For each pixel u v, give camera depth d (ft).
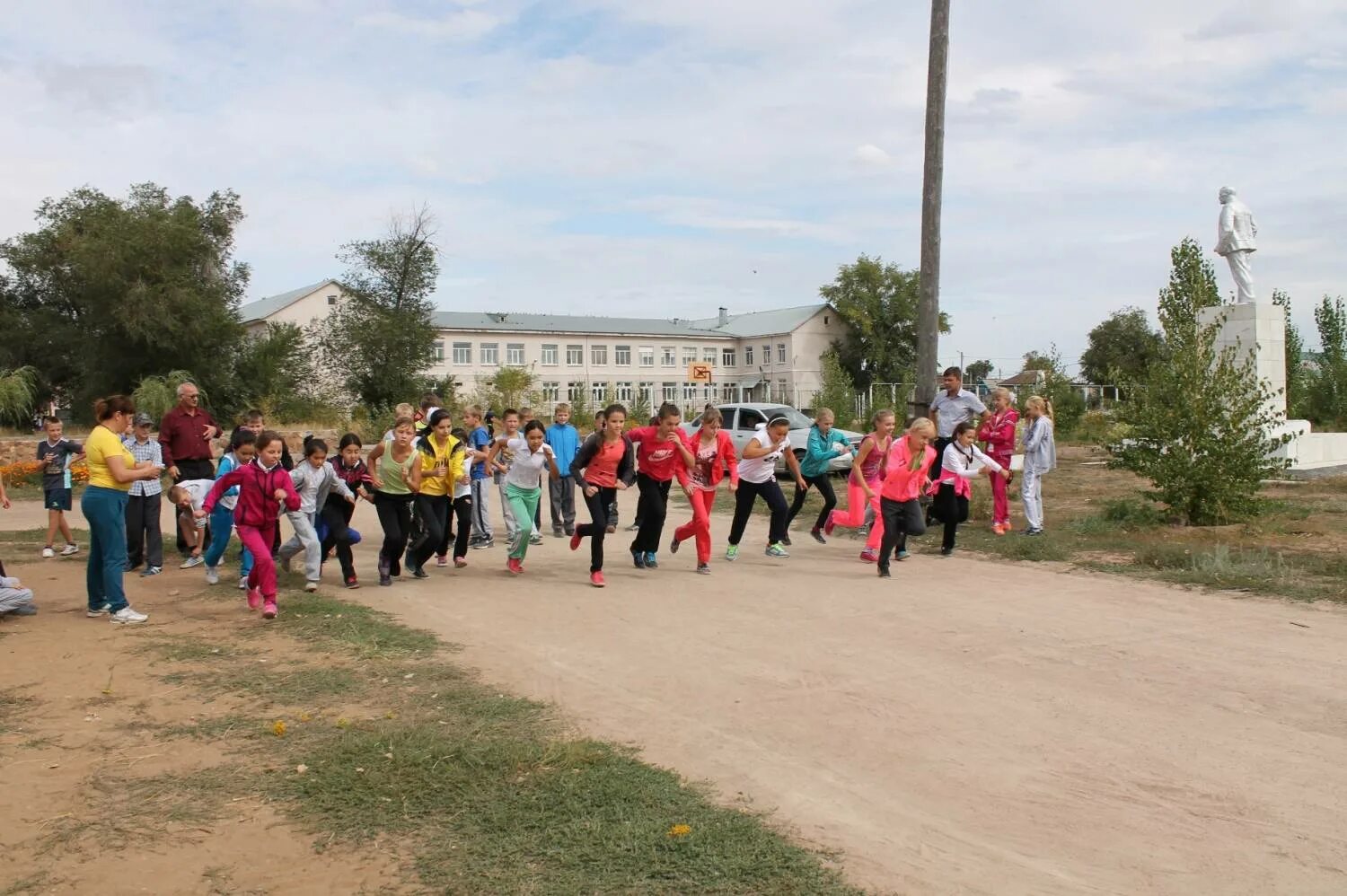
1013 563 35.63
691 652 23.50
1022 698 19.61
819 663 22.33
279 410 141.18
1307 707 18.76
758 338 265.54
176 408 36.24
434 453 33.63
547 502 61.26
